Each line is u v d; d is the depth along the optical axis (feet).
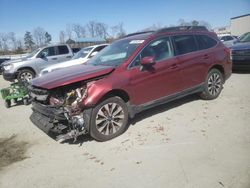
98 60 20.51
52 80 16.90
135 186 12.28
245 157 13.74
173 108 22.30
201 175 12.53
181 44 21.21
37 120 17.65
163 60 19.65
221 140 15.89
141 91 18.39
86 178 13.29
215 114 20.33
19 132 20.26
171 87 20.15
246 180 11.85
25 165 15.10
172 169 13.29
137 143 16.49
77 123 16.26
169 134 17.40
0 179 13.85
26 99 29.09
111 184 12.61
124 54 18.97
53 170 14.28
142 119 20.36
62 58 47.52
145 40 19.27
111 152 15.67
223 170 12.75
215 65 23.39
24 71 44.57
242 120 18.72
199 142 15.89
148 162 14.19
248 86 28.50
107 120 17.01
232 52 36.09
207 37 23.45
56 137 16.56
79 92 16.31
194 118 19.81
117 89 17.20
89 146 16.63
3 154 16.58
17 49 185.16
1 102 31.86
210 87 23.41
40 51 46.32
